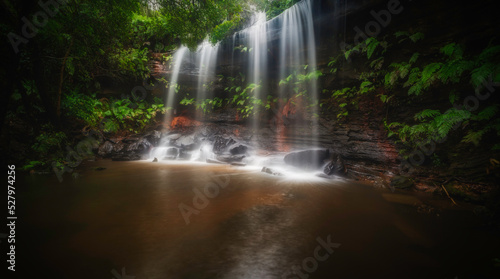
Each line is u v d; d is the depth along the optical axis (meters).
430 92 7.54
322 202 5.39
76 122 11.65
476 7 6.63
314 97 11.40
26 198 5.18
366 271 2.77
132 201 5.19
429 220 4.40
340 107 10.14
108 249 3.16
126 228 3.82
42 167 7.92
